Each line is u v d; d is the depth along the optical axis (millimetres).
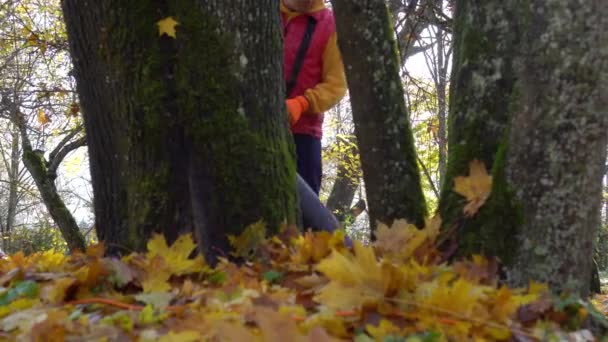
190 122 2697
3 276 2518
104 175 2926
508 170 2258
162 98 2691
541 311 1938
